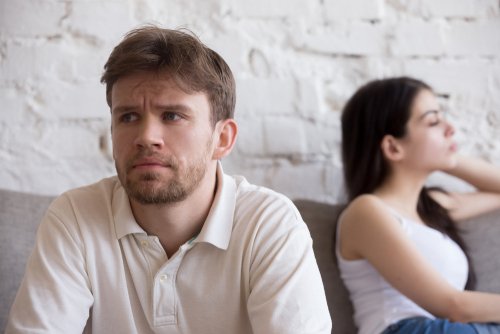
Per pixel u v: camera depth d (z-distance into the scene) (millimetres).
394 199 1529
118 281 995
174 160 922
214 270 1001
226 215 1017
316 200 1605
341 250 1508
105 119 1580
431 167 1523
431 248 1459
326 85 1688
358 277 1460
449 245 1497
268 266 977
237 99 1635
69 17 1559
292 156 1669
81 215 1027
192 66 939
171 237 1011
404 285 1352
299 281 962
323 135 1683
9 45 1532
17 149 1542
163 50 938
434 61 1725
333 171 1688
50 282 965
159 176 916
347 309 1489
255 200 1052
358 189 1557
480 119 1734
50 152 1559
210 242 981
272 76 1655
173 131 928
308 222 1538
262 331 938
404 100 1519
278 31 1660
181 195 936
